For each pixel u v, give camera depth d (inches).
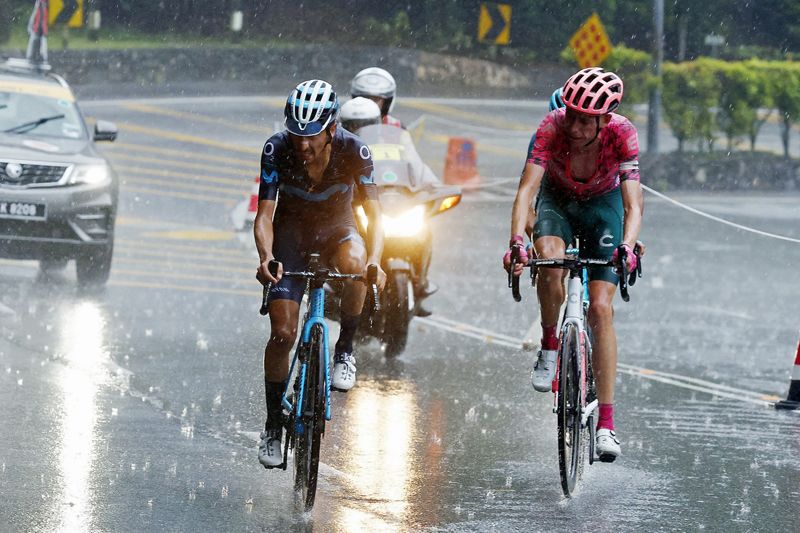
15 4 4606.3
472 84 4970.5
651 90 3405.5
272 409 729.0
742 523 692.1
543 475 784.9
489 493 738.2
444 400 1006.4
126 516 668.7
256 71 4722.0
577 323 741.9
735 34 5064.0
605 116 735.1
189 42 5073.8
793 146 3951.8
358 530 657.6
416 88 4771.2
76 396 952.3
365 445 848.9
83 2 4707.2
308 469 689.0
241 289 1577.3
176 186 2780.5
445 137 3848.4
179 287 1568.7
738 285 1786.4
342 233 746.2
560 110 763.4
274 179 719.7
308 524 665.6
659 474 796.0
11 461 766.5
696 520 695.7
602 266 721.0
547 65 5187.0
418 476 773.3
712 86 3430.1
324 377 682.2
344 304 733.9
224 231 2186.3
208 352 1159.0
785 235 2460.6
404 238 1164.5
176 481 740.0
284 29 5251.0
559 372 732.7
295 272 727.1
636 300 1616.6
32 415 885.2
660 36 3398.1
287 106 693.9
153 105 4067.4
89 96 4185.5
